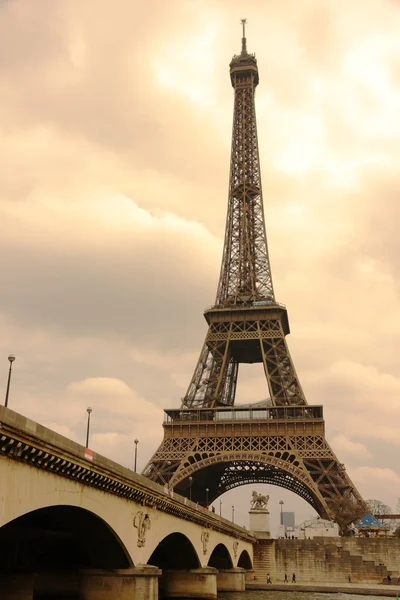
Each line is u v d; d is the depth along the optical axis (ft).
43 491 162.91
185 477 577.43
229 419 630.74
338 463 578.66
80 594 231.71
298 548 556.92
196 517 321.32
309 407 618.85
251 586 483.10
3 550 219.00
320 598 397.39
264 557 551.59
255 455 589.32
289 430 603.26
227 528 406.82
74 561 280.92
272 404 635.25
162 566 373.81
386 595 440.86
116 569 230.89
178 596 343.26
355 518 568.41
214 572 347.15
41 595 322.75
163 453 604.49
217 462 587.68
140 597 226.79
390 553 555.69
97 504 197.77
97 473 189.57
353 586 488.85
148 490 238.07
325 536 593.01
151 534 253.24
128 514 227.20
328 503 559.79
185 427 620.90
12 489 147.13
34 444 151.23
